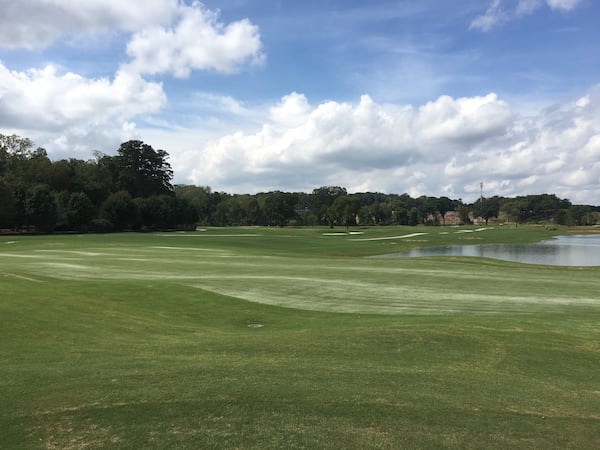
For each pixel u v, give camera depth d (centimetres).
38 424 584
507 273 2811
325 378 791
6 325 1223
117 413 616
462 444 551
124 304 1661
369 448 532
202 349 1050
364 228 15750
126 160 15200
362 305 1781
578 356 1020
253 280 2366
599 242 9812
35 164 11319
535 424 620
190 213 13288
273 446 532
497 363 957
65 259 3456
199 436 553
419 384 780
